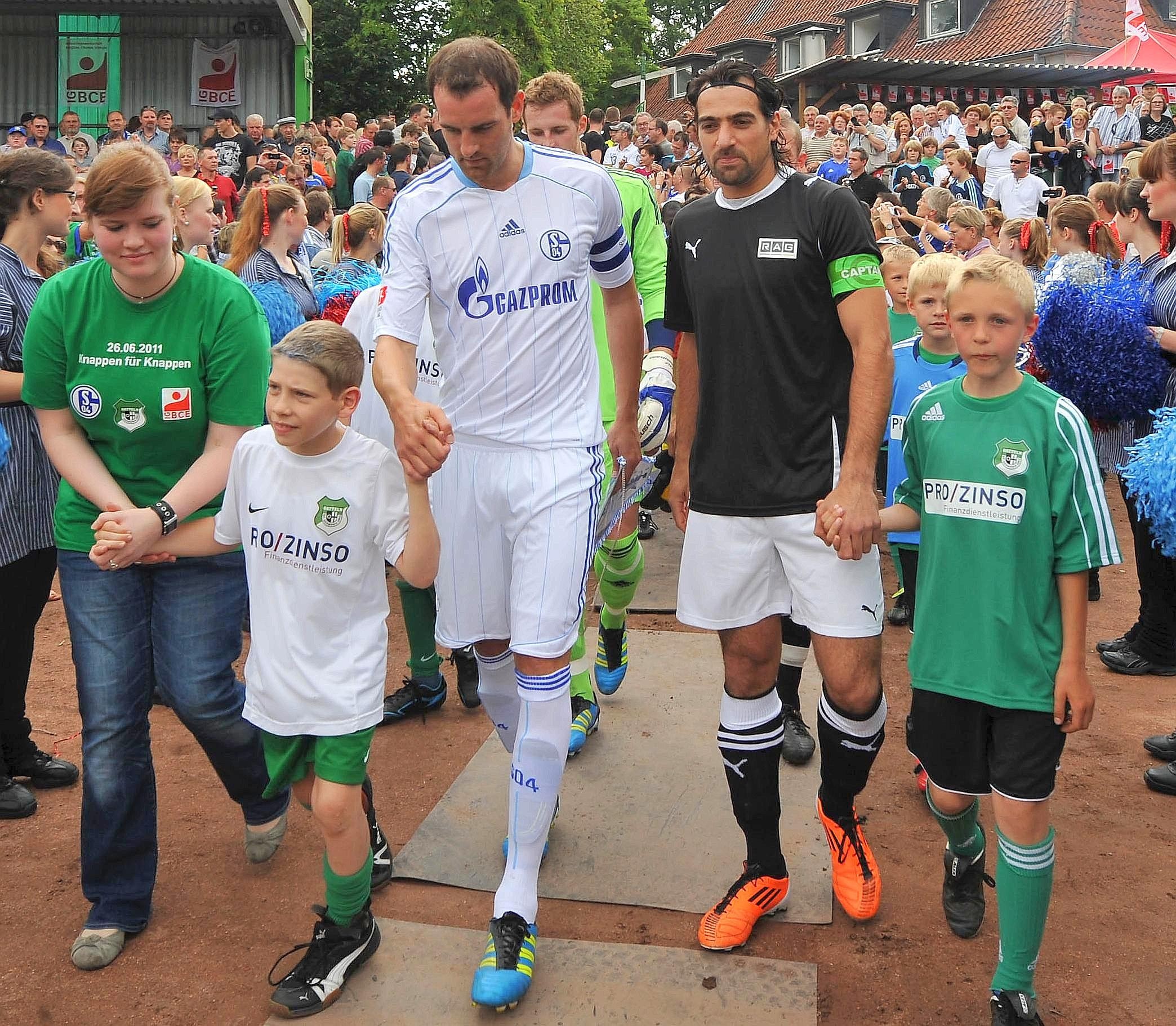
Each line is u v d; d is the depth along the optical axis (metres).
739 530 2.88
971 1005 2.68
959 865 2.95
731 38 36.41
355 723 2.67
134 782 2.95
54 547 3.79
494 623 2.96
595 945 2.88
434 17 32.78
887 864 3.30
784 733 3.93
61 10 19.83
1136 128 15.11
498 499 2.85
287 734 2.69
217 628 3.00
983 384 2.63
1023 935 2.53
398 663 4.98
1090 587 5.89
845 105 16.42
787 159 2.95
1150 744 4.02
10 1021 2.67
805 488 2.81
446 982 2.76
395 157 12.56
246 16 20.17
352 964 2.75
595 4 38.38
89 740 2.90
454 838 3.40
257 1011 2.70
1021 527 2.53
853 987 2.75
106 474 2.91
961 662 2.62
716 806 3.59
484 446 2.86
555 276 2.78
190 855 3.41
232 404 2.92
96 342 2.86
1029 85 20.84
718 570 2.92
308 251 7.56
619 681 4.32
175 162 13.38
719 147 2.72
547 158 2.79
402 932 2.95
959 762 2.70
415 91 32.06
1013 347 2.55
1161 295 4.52
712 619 2.94
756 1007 2.64
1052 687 2.53
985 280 2.53
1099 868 3.30
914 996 2.72
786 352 2.79
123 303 2.86
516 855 2.81
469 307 2.78
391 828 3.52
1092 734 4.24
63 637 5.45
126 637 2.94
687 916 3.03
